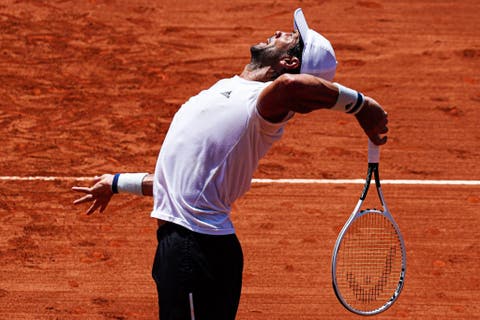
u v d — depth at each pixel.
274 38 15.16
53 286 22.78
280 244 24.83
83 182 28.53
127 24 41.19
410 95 35.53
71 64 37.50
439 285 23.03
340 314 21.64
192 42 39.66
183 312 14.51
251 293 22.52
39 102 34.31
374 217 25.88
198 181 14.34
